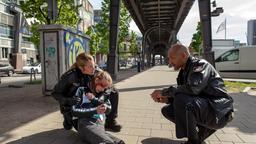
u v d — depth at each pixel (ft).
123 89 41.50
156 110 24.56
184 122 13.21
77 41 35.04
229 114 13.53
